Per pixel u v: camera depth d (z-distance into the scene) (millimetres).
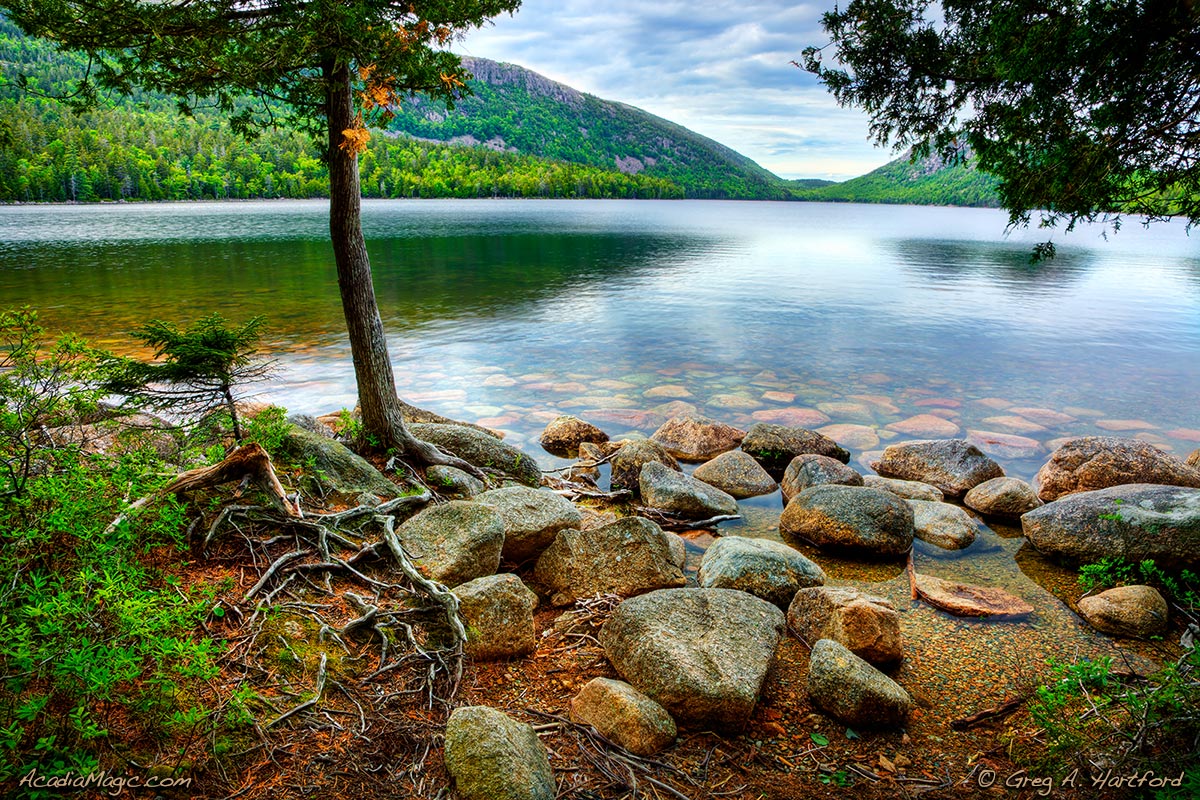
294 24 5488
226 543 5023
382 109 5762
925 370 17156
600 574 5961
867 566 7301
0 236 52594
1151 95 4375
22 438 4598
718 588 5574
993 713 4625
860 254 50312
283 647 4188
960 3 5414
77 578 3615
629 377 16062
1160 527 6645
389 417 7926
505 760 3389
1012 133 5320
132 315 21203
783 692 4750
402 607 4863
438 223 76375
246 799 3168
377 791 3350
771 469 10844
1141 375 16812
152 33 5289
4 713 3104
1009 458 11250
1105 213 4992
